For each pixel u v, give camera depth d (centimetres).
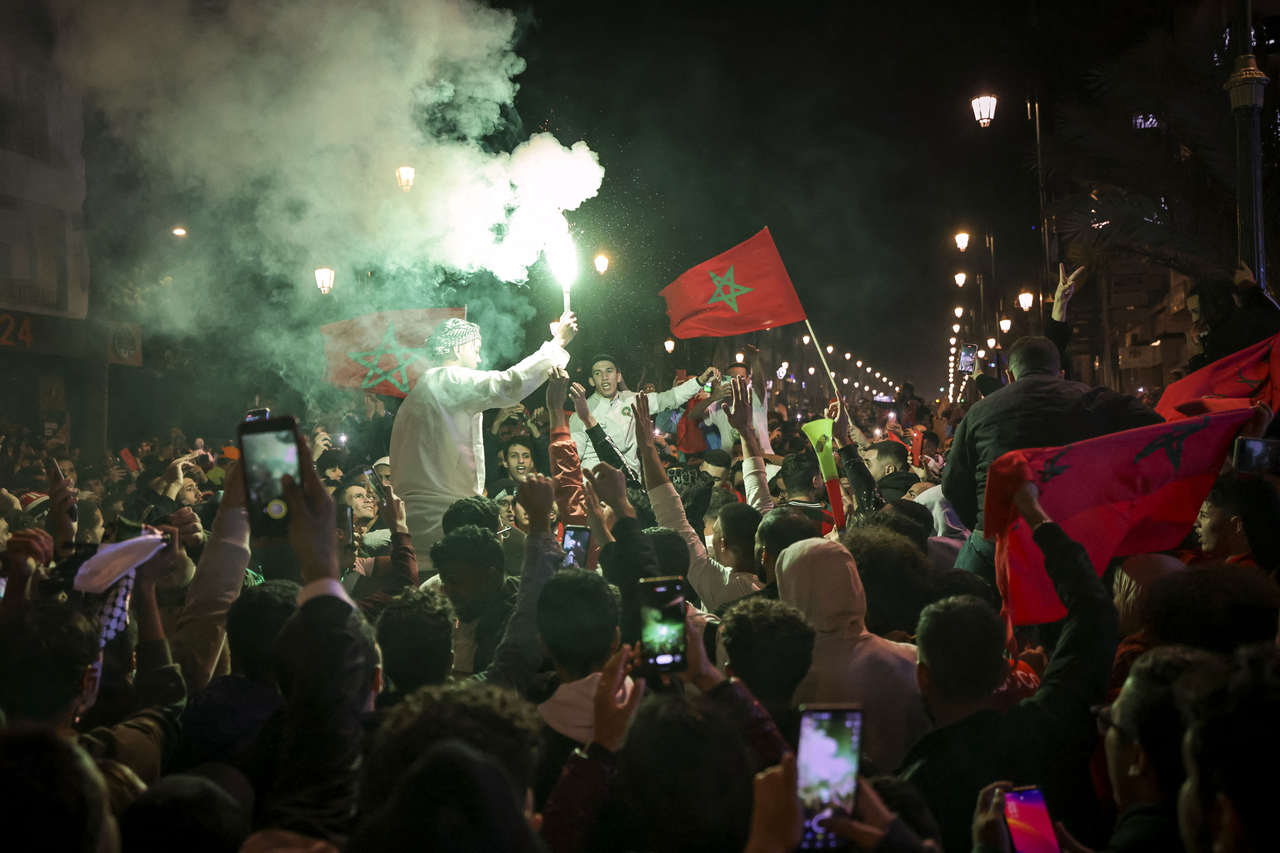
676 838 211
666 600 273
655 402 1027
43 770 186
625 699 281
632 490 628
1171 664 255
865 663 361
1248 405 550
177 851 227
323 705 262
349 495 754
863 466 621
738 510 498
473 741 220
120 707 344
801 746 214
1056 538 336
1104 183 1625
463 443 606
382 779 220
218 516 381
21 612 293
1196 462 449
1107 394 526
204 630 369
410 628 342
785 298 746
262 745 295
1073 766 332
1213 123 1434
